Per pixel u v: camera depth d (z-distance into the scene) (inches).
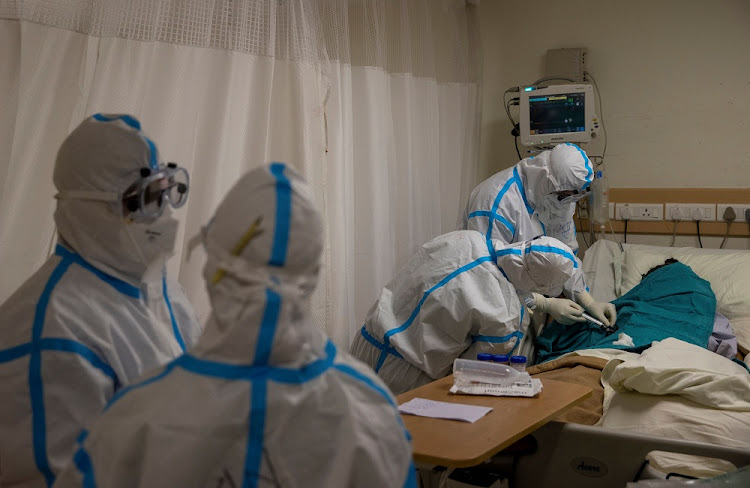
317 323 108.0
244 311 30.8
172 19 88.0
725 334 112.7
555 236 127.1
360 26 124.8
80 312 45.9
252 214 31.0
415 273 93.4
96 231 47.9
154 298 51.3
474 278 87.8
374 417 32.6
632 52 150.2
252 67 98.3
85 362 44.3
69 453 43.4
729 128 142.6
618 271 140.3
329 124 112.3
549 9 158.6
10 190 71.8
